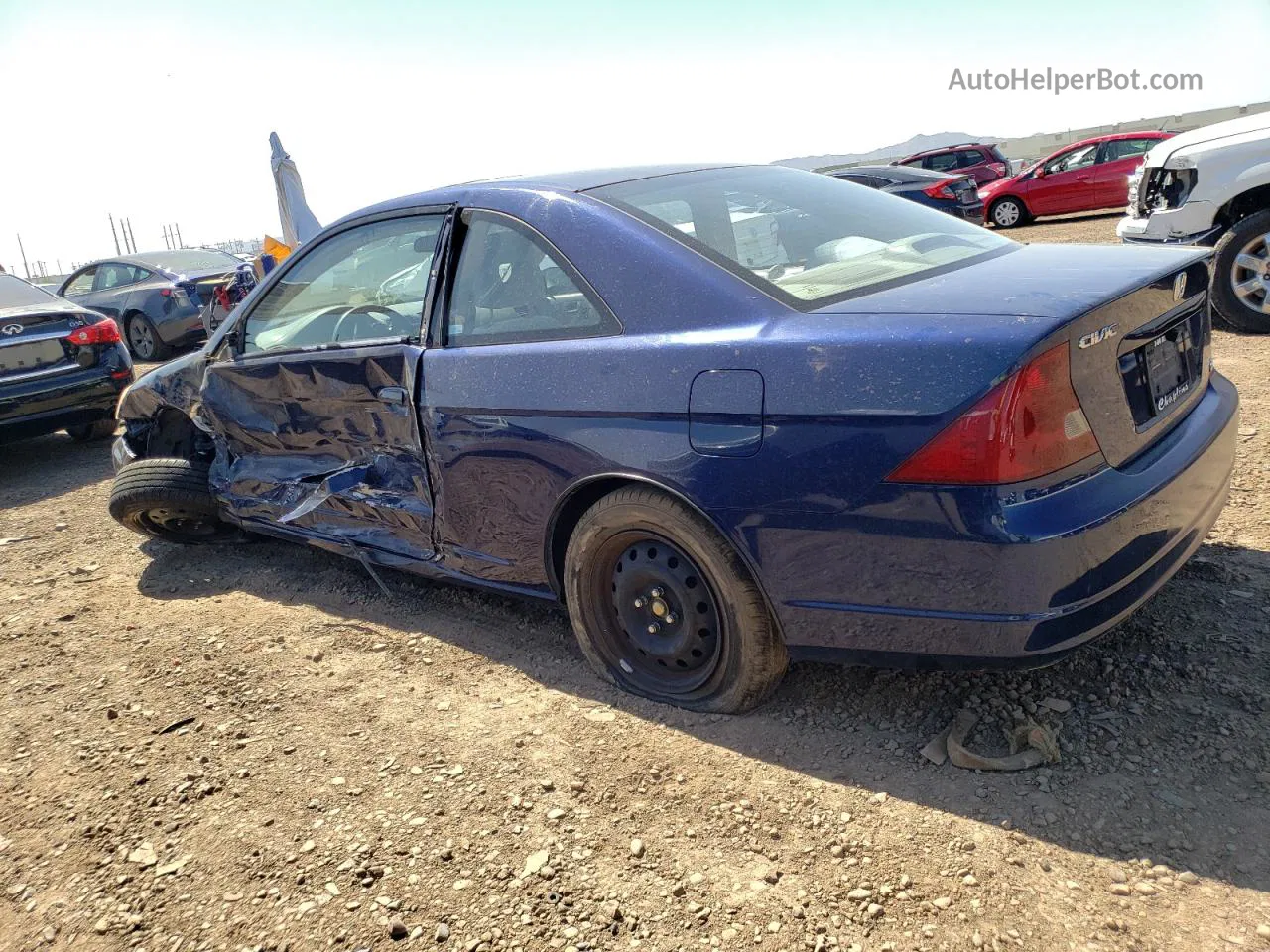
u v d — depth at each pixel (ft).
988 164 65.41
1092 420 6.71
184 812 7.95
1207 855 6.34
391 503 10.61
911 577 6.79
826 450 6.84
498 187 9.75
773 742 8.12
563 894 6.60
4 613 12.85
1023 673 8.60
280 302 11.93
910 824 6.95
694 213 8.99
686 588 8.25
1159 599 9.58
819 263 8.43
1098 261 8.07
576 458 8.34
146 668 10.68
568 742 8.45
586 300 8.52
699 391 7.45
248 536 14.73
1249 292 20.25
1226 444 8.27
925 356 6.50
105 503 18.26
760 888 6.50
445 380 9.43
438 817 7.55
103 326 21.98
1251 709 7.74
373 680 9.96
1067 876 6.31
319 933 6.44
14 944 6.68
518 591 9.87
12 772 8.82
